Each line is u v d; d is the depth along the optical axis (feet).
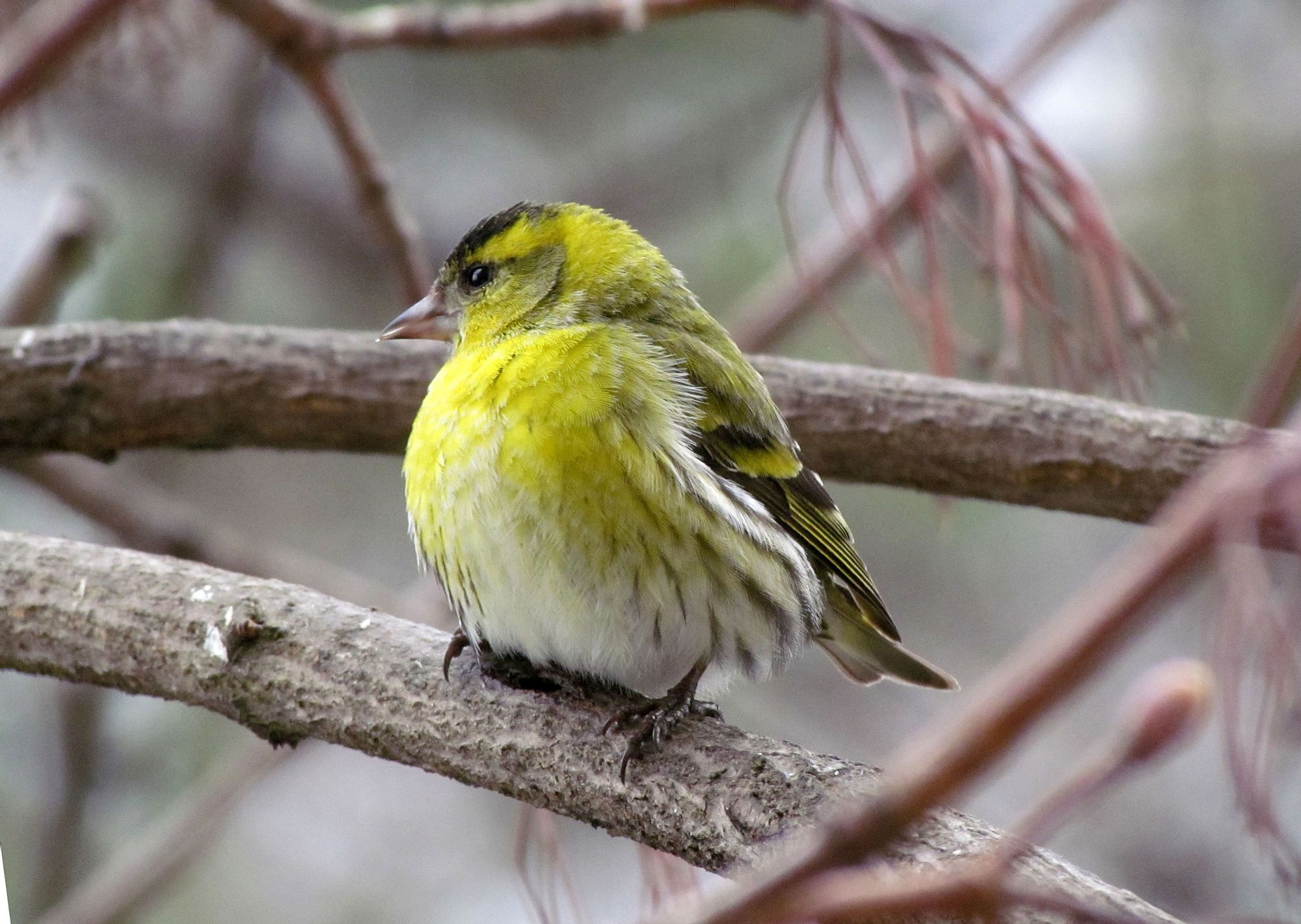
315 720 23.43
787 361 32.30
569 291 30.14
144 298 48.80
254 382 32.68
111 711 43.45
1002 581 50.80
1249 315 47.60
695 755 21.85
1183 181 49.42
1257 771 14.28
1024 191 29.76
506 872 49.39
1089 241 29.55
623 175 53.62
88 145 50.55
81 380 32.30
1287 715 14.23
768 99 53.52
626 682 26.37
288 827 49.08
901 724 49.55
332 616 24.12
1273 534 14.03
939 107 30.35
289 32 34.65
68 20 32.55
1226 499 9.77
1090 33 45.57
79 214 39.24
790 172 30.53
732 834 20.88
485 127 55.26
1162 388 47.21
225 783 36.81
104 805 43.04
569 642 25.67
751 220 52.19
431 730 22.98
